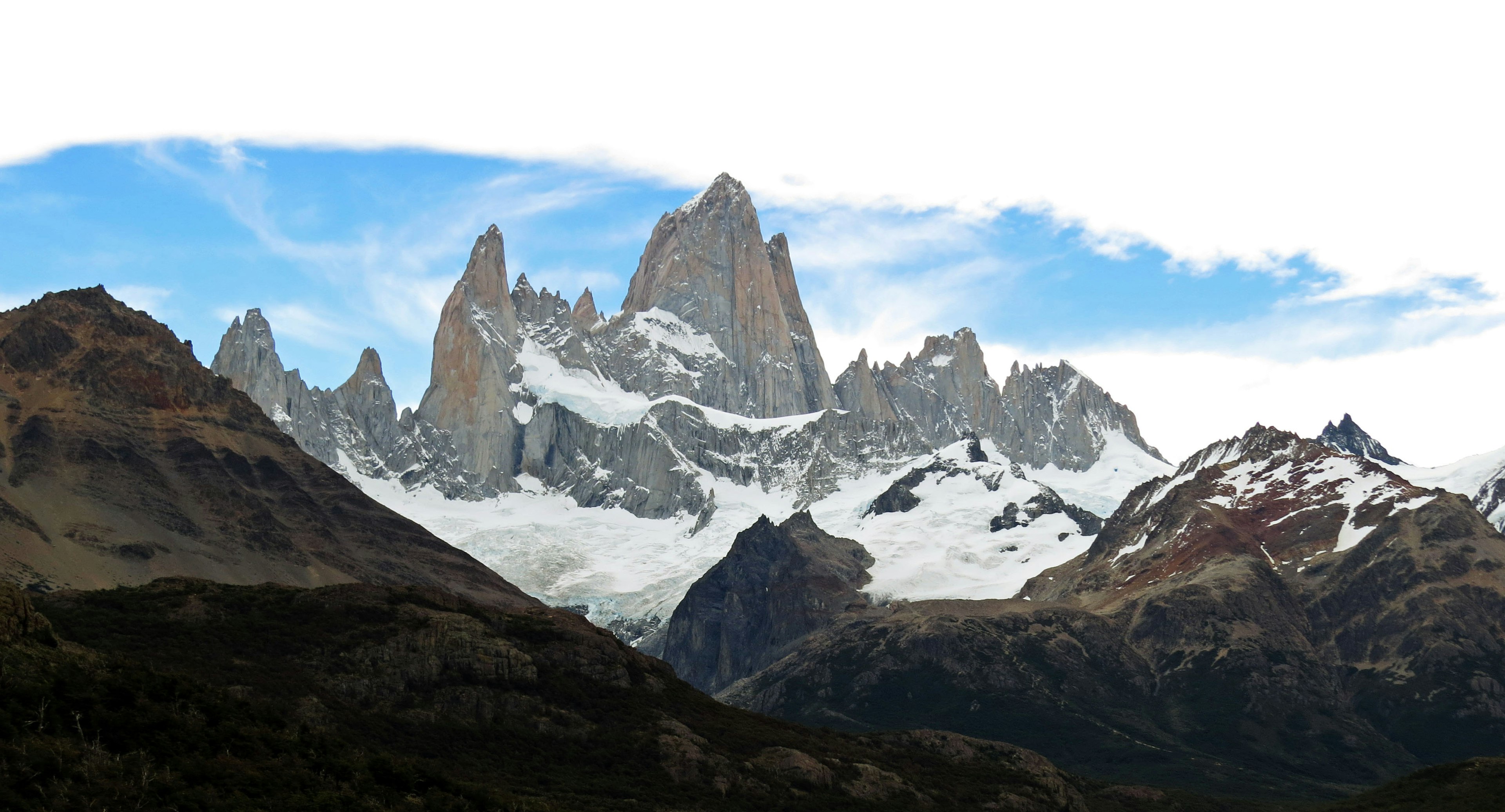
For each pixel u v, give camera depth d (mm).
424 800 194375
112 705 187875
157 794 170750
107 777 171125
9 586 198750
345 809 183125
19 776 164750
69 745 174500
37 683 183750
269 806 177375
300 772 189500
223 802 173875
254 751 191000
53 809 161125
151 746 182000
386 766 199875
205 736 190125
